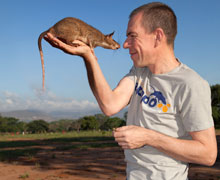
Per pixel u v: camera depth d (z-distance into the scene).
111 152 16.92
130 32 1.90
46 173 10.20
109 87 2.07
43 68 2.36
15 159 14.15
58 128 95.62
